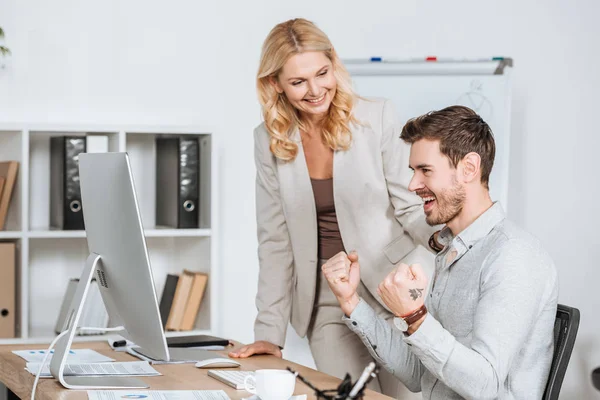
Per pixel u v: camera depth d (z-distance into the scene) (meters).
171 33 3.72
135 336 2.00
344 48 3.89
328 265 1.95
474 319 1.69
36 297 3.58
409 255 2.56
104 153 1.87
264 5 3.83
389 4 3.92
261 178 2.60
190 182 3.48
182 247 3.70
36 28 3.56
